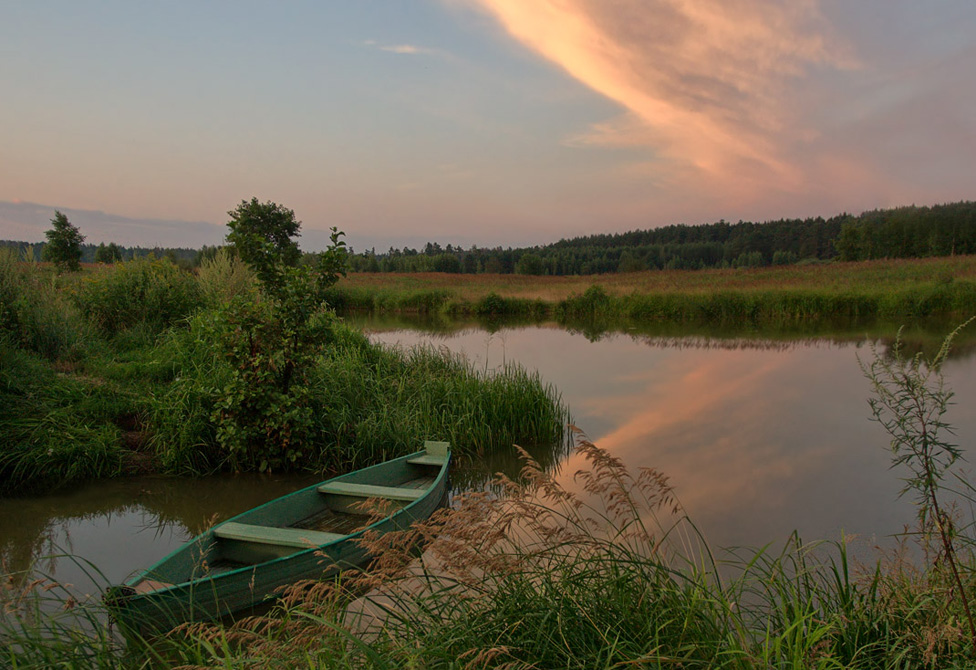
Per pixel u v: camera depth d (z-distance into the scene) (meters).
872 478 7.14
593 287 32.31
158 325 13.66
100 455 7.53
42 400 8.23
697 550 5.07
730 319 28.78
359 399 9.52
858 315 28.58
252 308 8.00
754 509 6.20
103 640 3.15
